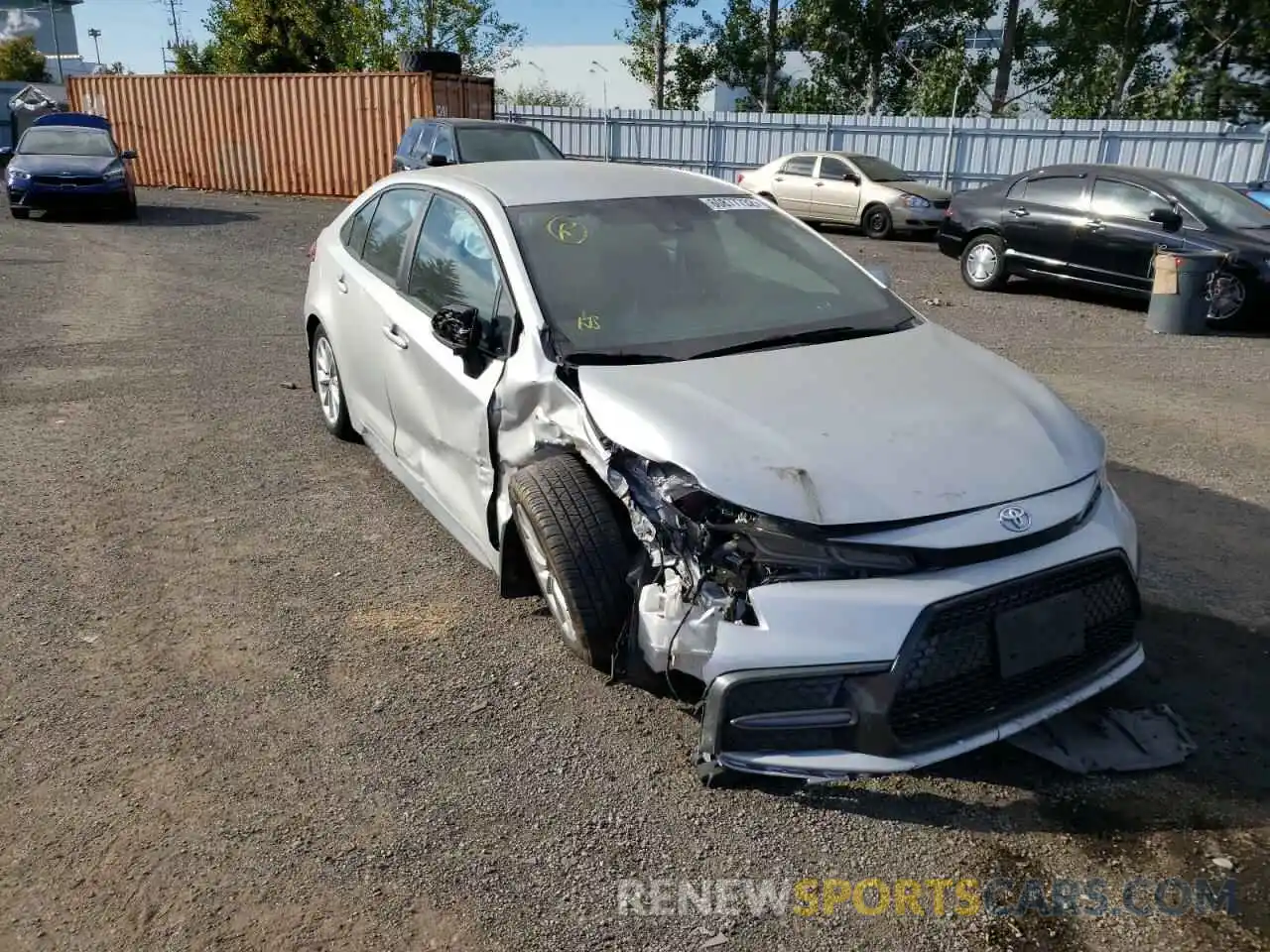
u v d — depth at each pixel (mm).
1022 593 2889
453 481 4230
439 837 2879
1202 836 2850
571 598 3320
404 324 4555
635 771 3162
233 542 4816
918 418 3197
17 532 4930
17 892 2684
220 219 18016
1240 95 24938
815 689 2811
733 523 2906
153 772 3162
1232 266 10062
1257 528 5020
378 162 21109
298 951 2490
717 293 4039
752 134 23125
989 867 2760
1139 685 3570
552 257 3988
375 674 3699
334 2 34031
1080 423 3461
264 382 7625
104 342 8875
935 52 30719
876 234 18219
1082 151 20594
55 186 16516
